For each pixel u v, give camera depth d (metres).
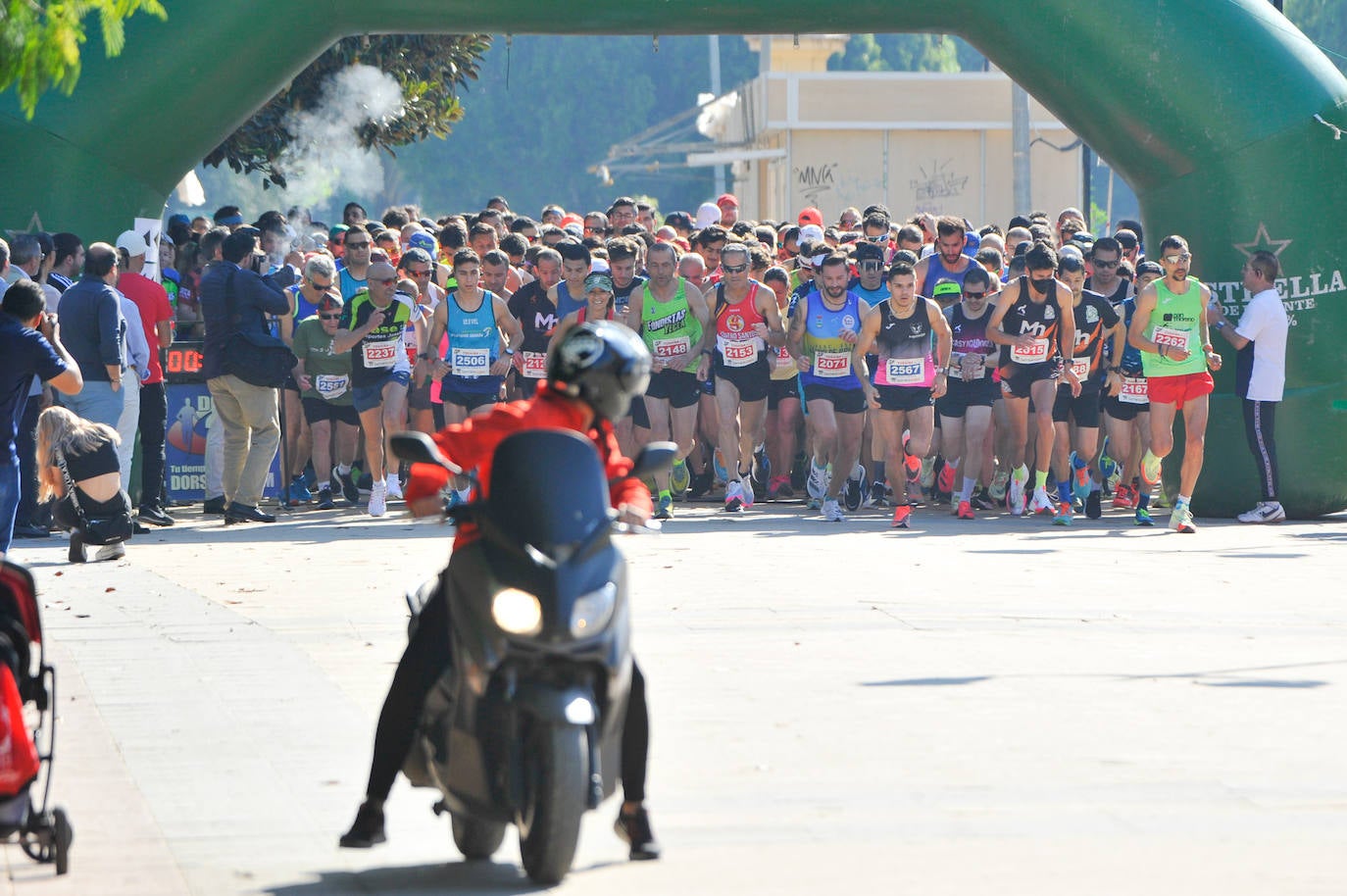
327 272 57.03
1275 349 54.69
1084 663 31.12
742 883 18.73
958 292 57.06
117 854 20.17
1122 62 56.03
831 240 66.12
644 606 37.19
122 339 48.25
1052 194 155.88
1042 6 56.25
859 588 39.69
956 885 18.52
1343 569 43.28
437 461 18.91
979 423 54.75
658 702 27.97
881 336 51.66
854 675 30.02
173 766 24.12
